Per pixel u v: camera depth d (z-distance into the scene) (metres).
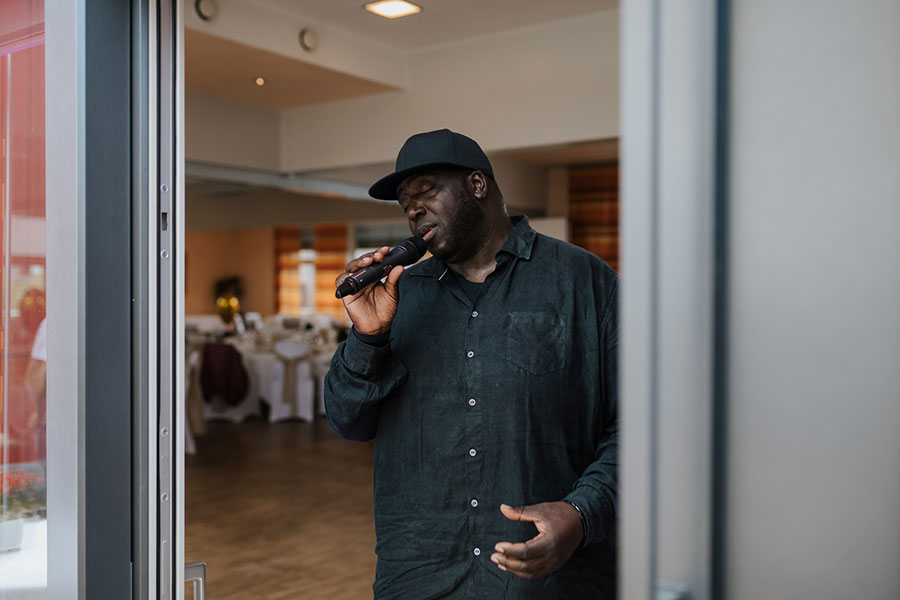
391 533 1.60
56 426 1.45
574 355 1.55
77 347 1.40
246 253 15.10
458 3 4.56
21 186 1.54
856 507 0.68
